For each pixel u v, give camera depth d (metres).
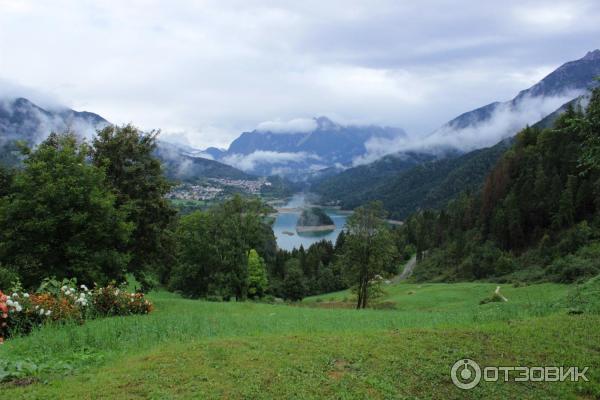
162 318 12.84
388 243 39.38
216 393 6.28
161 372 6.98
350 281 40.72
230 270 42.91
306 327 11.41
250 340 8.91
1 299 10.96
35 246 17.38
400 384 7.02
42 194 17.20
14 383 6.58
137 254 24.41
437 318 13.39
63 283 14.52
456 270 74.44
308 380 6.85
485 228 80.31
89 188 18.52
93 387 6.38
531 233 69.88
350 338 9.06
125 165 24.11
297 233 185.00
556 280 43.28
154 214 24.67
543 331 9.59
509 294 37.44
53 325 11.37
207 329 10.63
